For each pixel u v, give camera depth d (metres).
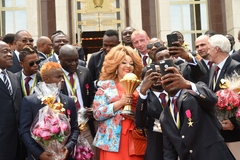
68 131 4.98
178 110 4.59
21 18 14.23
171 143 4.69
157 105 5.14
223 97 5.33
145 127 5.20
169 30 13.40
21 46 7.41
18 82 5.79
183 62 6.25
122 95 5.37
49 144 4.86
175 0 14.34
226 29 14.08
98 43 14.74
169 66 4.41
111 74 5.55
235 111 5.40
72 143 5.10
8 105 5.45
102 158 5.36
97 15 14.80
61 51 5.99
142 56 6.95
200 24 14.32
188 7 14.35
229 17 13.71
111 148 5.20
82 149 5.54
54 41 7.50
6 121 5.39
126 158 5.20
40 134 4.78
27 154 5.69
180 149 4.51
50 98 4.94
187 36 14.31
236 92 5.36
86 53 14.71
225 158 4.46
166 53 5.32
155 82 5.00
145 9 13.97
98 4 14.84
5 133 5.37
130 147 5.21
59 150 4.91
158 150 5.11
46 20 13.85
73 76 6.09
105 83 5.54
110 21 14.80
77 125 5.37
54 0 13.88
